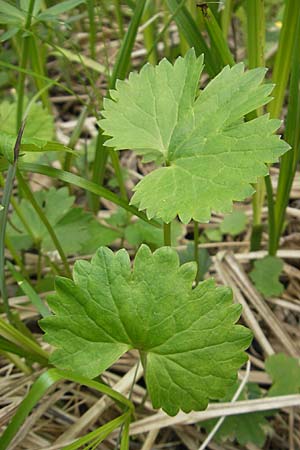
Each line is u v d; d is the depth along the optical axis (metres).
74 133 0.38
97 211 0.40
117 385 0.30
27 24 0.31
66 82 0.50
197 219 0.23
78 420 0.29
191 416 0.28
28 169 0.26
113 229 0.37
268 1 0.49
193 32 0.30
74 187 0.43
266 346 0.33
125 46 0.32
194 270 0.23
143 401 0.29
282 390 0.30
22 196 0.37
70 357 0.23
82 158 0.43
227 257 0.38
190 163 0.24
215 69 0.31
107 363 0.23
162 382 0.23
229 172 0.23
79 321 0.23
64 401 0.31
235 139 0.24
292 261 0.38
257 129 0.24
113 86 0.33
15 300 0.34
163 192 0.24
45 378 0.22
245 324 0.35
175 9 0.31
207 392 0.23
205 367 0.23
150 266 0.23
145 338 0.23
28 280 0.33
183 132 0.25
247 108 0.24
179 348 0.23
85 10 0.48
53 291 0.35
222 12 0.36
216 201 0.23
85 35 0.51
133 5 0.36
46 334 0.23
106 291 0.23
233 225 0.39
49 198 0.36
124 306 0.23
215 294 0.23
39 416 0.29
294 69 0.29
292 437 0.30
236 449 0.30
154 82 0.26
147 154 0.25
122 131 0.26
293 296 0.37
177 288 0.23
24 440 0.29
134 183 0.43
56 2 0.40
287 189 0.33
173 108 0.26
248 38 0.31
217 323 0.23
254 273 0.36
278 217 0.35
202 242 0.40
